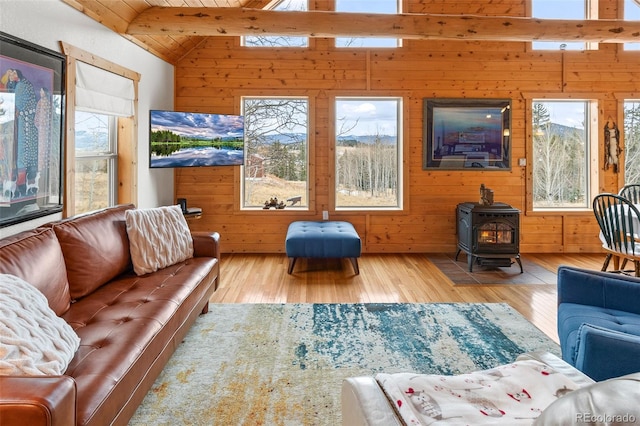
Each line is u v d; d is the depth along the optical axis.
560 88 5.33
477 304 3.40
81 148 3.55
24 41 2.56
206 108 5.26
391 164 5.48
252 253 5.37
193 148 4.84
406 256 5.21
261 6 5.18
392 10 5.36
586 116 5.45
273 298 3.54
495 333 2.79
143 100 4.40
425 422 0.94
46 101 2.80
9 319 1.36
